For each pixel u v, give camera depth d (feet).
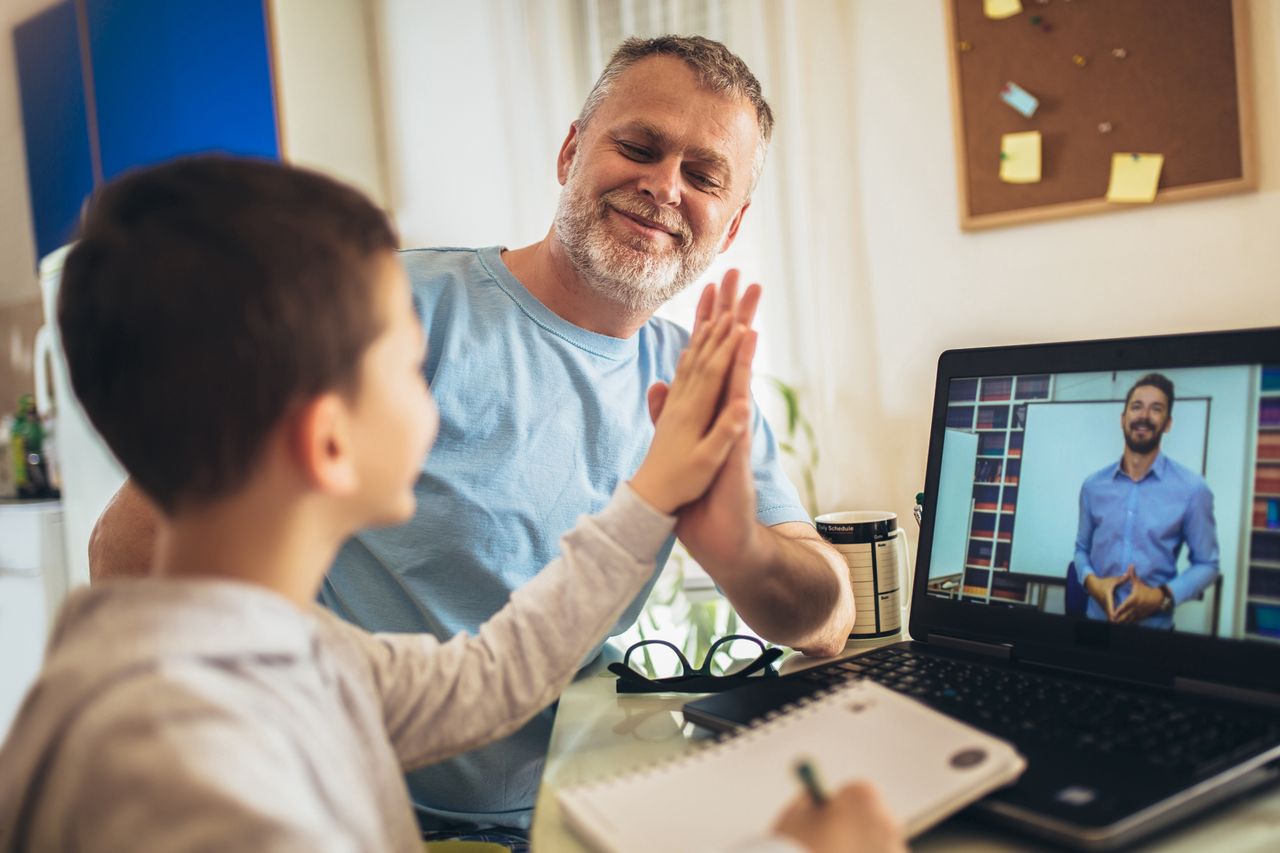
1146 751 2.09
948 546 3.16
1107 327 6.42
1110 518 2.76
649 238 3.77
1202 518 2.56
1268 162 5.83
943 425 3.28
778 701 2.60
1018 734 2.25
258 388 1.65
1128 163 6.20
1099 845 1.76
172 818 1.33
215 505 1.72
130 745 1.39
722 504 2.76
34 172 10.78
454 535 3.62
